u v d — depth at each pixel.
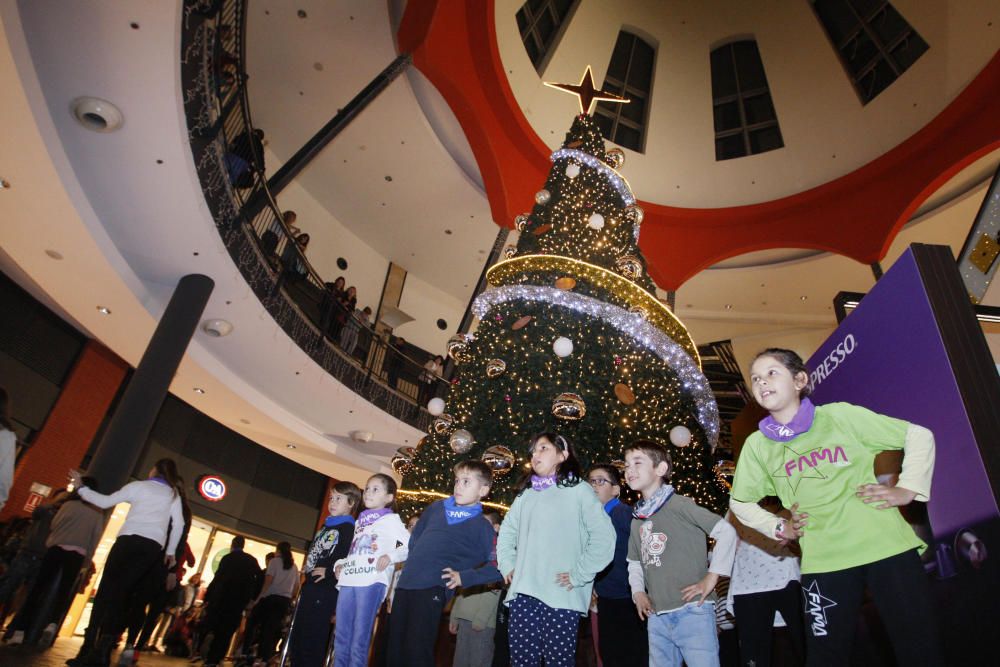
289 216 11.90
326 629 4.18
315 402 11.98
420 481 5.51
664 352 6.00
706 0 15.33
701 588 3.00
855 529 2.26
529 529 3.24
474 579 3.34
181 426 12.60
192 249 8.27
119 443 7.39
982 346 2.51
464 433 5.28
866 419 2.39
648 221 15.16
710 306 17.75
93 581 10.63
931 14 12.88
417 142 13.78
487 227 15.80
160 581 5.28
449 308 18.12
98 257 7.95
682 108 15.73
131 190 7.37
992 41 11.94
